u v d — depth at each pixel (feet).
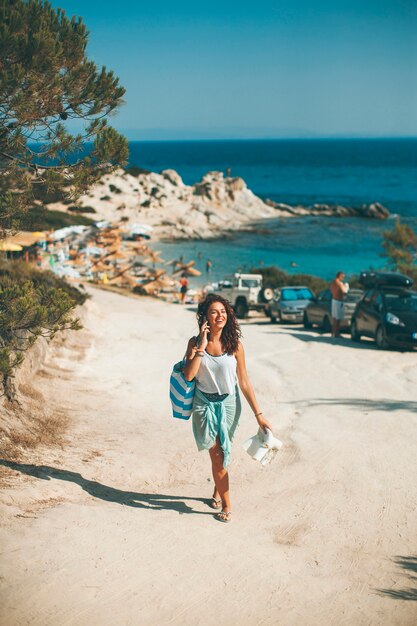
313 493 20.16
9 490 17.61
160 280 129.59
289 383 35.04
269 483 21.16
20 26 18.98
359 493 20.04
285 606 13.01
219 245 210.59
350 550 16.19
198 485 20.94
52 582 12.84
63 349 38.73
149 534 15.96
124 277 132.87
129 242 195.52
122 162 21.67
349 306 63.72
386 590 14.07
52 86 19.70
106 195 248.52
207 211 257.34
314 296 82.07
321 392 33.09
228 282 107.34
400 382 35.45
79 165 21.34
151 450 24.08
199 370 16.89
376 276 54.19
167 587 13.29
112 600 12.53
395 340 48.32
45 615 11.71
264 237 226.58
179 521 17.24
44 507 17.08
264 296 94.58
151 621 11.94
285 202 337.93
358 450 24.14
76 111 21.56
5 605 11.82
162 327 58.85
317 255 192.85
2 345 23.86
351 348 49.21
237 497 19.86
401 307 50.83
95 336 46.93
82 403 29.45
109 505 18.10
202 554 15.07
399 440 25.25
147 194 262.06
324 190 409.69
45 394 28.55
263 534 16.93
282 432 26.63
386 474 21.65
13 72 18.61
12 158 20.57
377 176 525.34
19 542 14.43
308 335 58.23
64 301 18.66
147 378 35.99
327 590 13.87
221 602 12.91
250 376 36.32
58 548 14.42
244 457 23.81
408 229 102.22
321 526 17.65
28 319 18.08
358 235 230.68
